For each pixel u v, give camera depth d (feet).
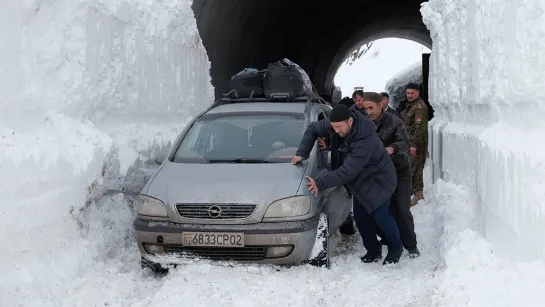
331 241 21.95
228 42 57.06
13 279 13.44
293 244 16.57
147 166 23.31
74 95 17.81
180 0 28.37
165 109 26.37
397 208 19.54
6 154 13.56
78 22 17.98
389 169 18.24
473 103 17.88
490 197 14.44
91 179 17.51
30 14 15.53
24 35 15.38
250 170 18.35
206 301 14.51
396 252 18.58
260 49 69.62
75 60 18.03
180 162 19.56
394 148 19.54
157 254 17.13
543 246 9.82
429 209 25.86
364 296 14.94
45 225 15.34
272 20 68.95
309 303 14.49
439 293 13.99
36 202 14.51
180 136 20.79
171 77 27.12
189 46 29.89
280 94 23.91
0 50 13.98
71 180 16.35
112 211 20.33
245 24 60.29
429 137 38.50
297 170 18.28
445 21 24.68
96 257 17.62
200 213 16.90
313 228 17.19
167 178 18.30
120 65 21.40
